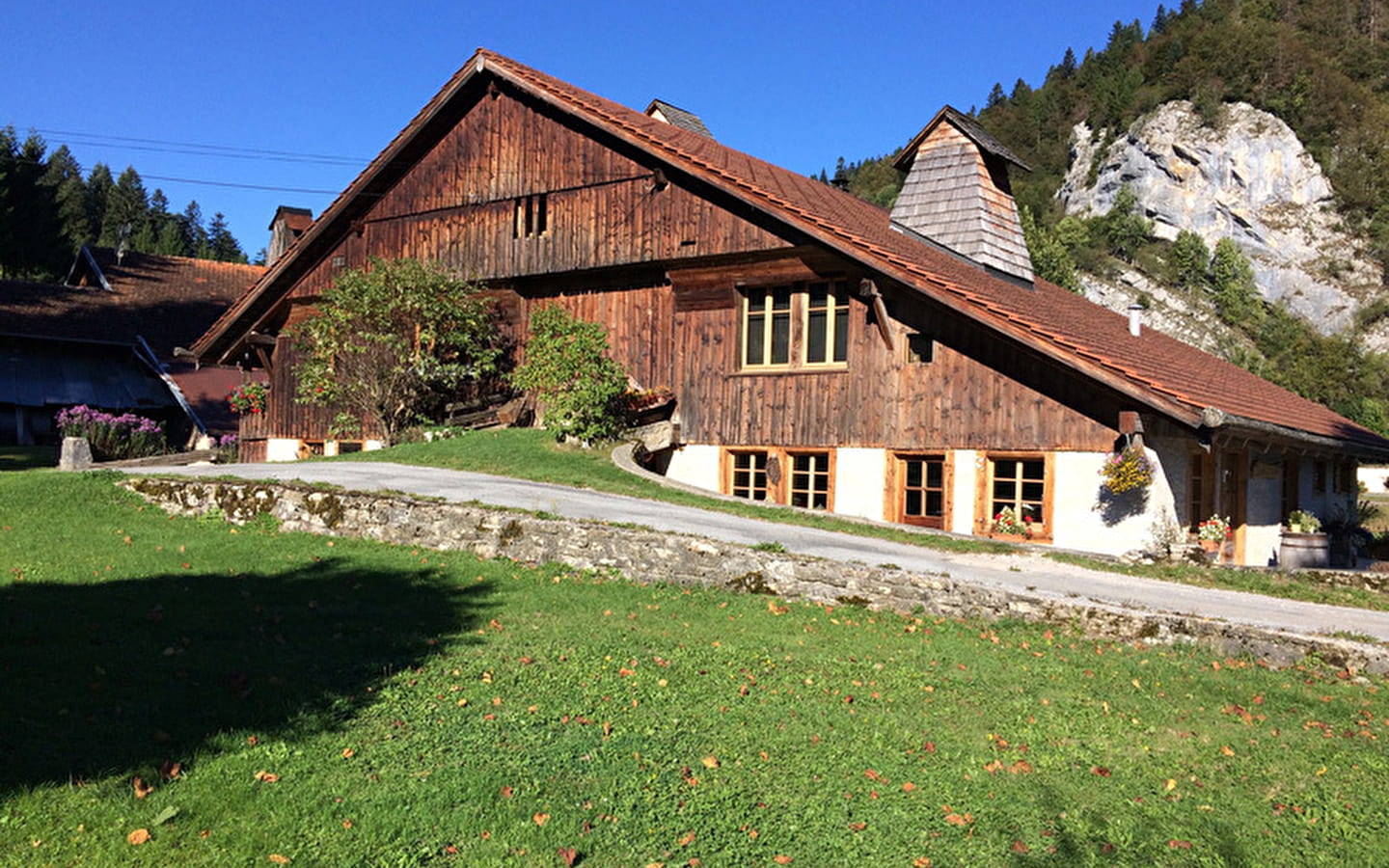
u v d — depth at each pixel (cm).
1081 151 16150
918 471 1675
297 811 498
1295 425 1842
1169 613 929
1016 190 15988
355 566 1130
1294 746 667
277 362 2530
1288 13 17450
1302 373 10269
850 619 987
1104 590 1083
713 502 1563
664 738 633
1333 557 2031
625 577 1142
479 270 2138
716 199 1823
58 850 449
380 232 2305
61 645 752
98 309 3844
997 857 494
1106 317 2531
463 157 2172
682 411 1911
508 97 2111
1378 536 2503
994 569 1180
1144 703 746
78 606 878
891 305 1680
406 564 1152
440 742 604
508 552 1212
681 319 1920
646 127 2006
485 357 2094
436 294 2048
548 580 1117
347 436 2338
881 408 1691
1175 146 14575
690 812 525
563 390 1858
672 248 1875
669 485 1658
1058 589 1058
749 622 966
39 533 1211
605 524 1202
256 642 800
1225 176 14388
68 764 534
